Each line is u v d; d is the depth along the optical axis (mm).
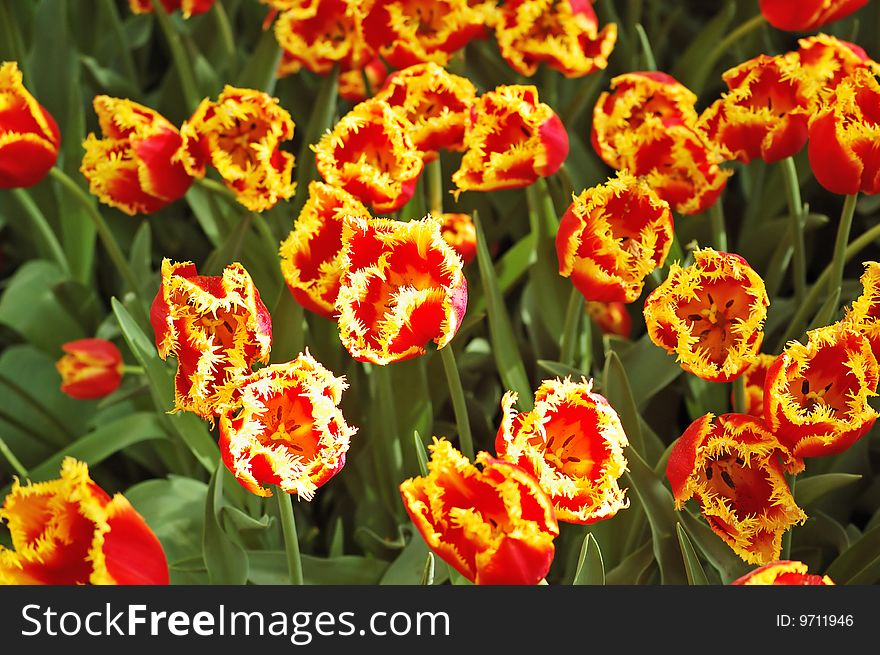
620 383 1404
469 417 1639
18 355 1864
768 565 1159
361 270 1202
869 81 1327
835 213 1903
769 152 1431
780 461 1254
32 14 2242
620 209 1325
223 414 1170
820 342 1227
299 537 1627
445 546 1147
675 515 1336
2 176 1514
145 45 2320
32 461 1825
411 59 1530
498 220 1847
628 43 1918
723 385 1592
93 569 1136
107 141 1501
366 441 1618
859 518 1646
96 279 2137
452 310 1202
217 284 1212
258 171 1451
